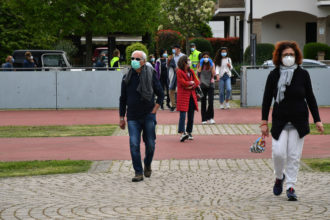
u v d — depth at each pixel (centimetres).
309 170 1073
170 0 5038
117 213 761
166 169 1112
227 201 831
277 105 826
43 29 4212
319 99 2352
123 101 1030
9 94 2400
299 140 827
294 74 824
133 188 938
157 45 4778
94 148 1391
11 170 1124
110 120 1991
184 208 787
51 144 1462
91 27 4203
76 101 2395
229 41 4541
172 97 2227
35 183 989
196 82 1481
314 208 774
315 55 3738
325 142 1424
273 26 4222
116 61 2572
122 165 1162
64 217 742
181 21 5006
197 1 5012
